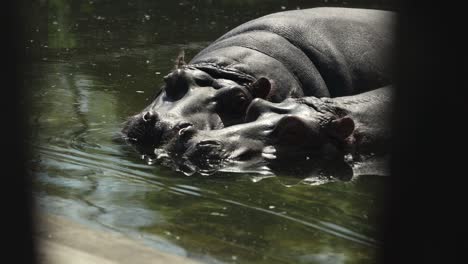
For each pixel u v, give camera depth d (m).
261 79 24.31
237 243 13.89
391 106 7.48
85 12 53.03
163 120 22.56
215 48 27.84
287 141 21.89
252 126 21.98
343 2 55.97
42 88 31.23
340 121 22.30
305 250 13.62
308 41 28.30
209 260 12.80
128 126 24.00
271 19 29.23
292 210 16.50
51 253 12.70
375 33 30.72
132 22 49.06
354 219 15.91
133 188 18.03
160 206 16.48
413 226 7.30
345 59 28.92
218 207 16.55
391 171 7.34
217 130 21.89
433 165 7.14
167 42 42.44
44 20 49.41
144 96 30.25
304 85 26.80
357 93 28.72
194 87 24.23
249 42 27.33
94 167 20.08
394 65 7.11
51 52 39.28
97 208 16.14
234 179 19.30
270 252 13.41
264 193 18.02
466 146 7.02
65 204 16.36
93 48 40.56
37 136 23.59
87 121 25.91
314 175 20.09
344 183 19.36
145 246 13.48
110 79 33.38
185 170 20.03
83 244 13.39
